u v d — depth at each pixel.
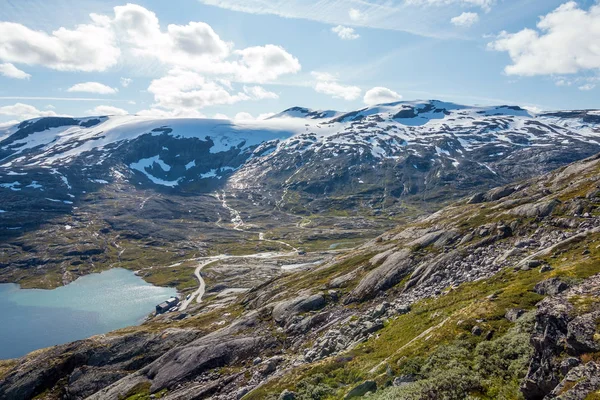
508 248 50.62
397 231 109.75
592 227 44.25
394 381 26.00
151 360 78.88
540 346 20.53
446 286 47.00
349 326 48.91
